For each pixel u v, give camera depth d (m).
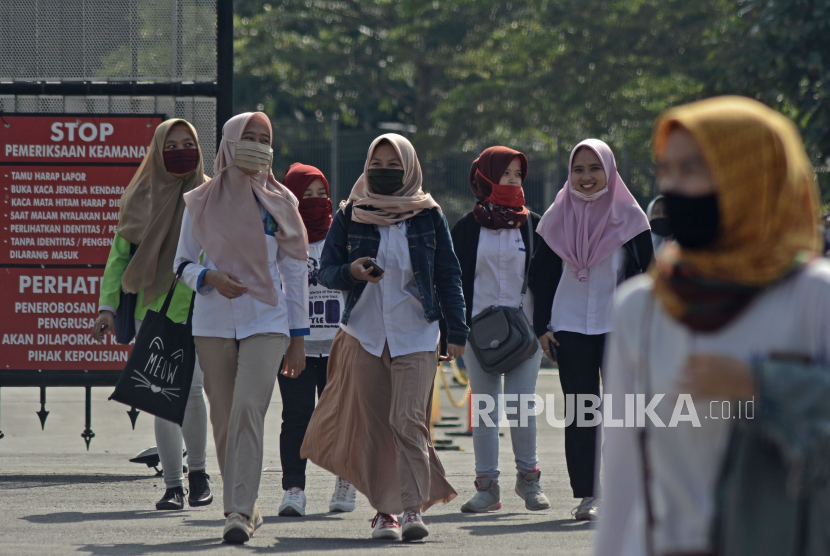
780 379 6.41
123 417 40.47
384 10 108.88
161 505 20.83
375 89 114.38
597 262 20.42
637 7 97.81
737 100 7.14
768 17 56.03
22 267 26.55
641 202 83.69
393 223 17.98
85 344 26.59
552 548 16.62
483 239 22.11
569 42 100.12
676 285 6.95
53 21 27.25
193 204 17.77
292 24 124.88
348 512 21.47
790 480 6.48
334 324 22.11
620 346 7.46
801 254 6.73
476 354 21.59
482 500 21.59
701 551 6.84
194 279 17.30
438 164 97.31
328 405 18.39
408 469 17.28
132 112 27.08
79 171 26.50
